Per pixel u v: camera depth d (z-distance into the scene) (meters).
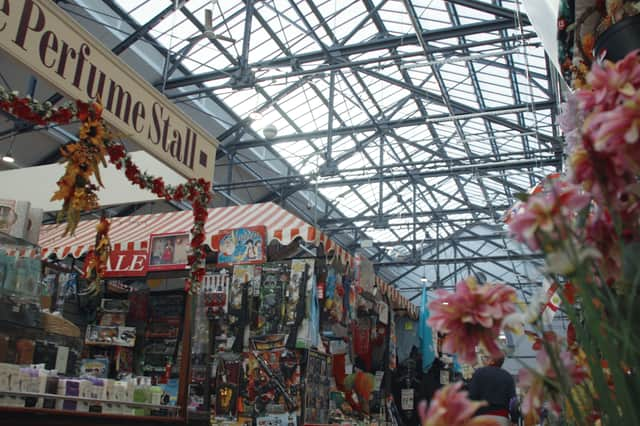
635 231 0.94
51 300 6.65
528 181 19.00
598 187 0.94
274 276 6.14
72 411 3.72
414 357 8.48
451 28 10.82
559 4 2.06
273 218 6.47
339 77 14.95
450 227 25.16
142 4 11.38
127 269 6.59
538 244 0.85
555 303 1.22
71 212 3.50
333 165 16.86
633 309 0.86
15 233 5.40
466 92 15.27
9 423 3.27
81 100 3.49
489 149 18.55
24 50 3.12
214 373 6.18
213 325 6.29
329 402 6.26
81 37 3.52
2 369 3.33
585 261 0.85
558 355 0.91
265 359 5.94
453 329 0.96
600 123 0.93
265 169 18.16
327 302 6.12
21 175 6.82
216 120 15.09
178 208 15.95
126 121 3.86
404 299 8.73
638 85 0.95
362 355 7.77
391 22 13.62
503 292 0.95
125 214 15.20
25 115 3.34
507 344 0.99
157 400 4.75
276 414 5.74
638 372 0.80
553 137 14.00
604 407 0.80
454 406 0.71
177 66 12.78
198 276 5.25
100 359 6.56
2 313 3.76
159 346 6.96
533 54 12.07
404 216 18.86
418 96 16.12
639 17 1.78
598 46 1.89
